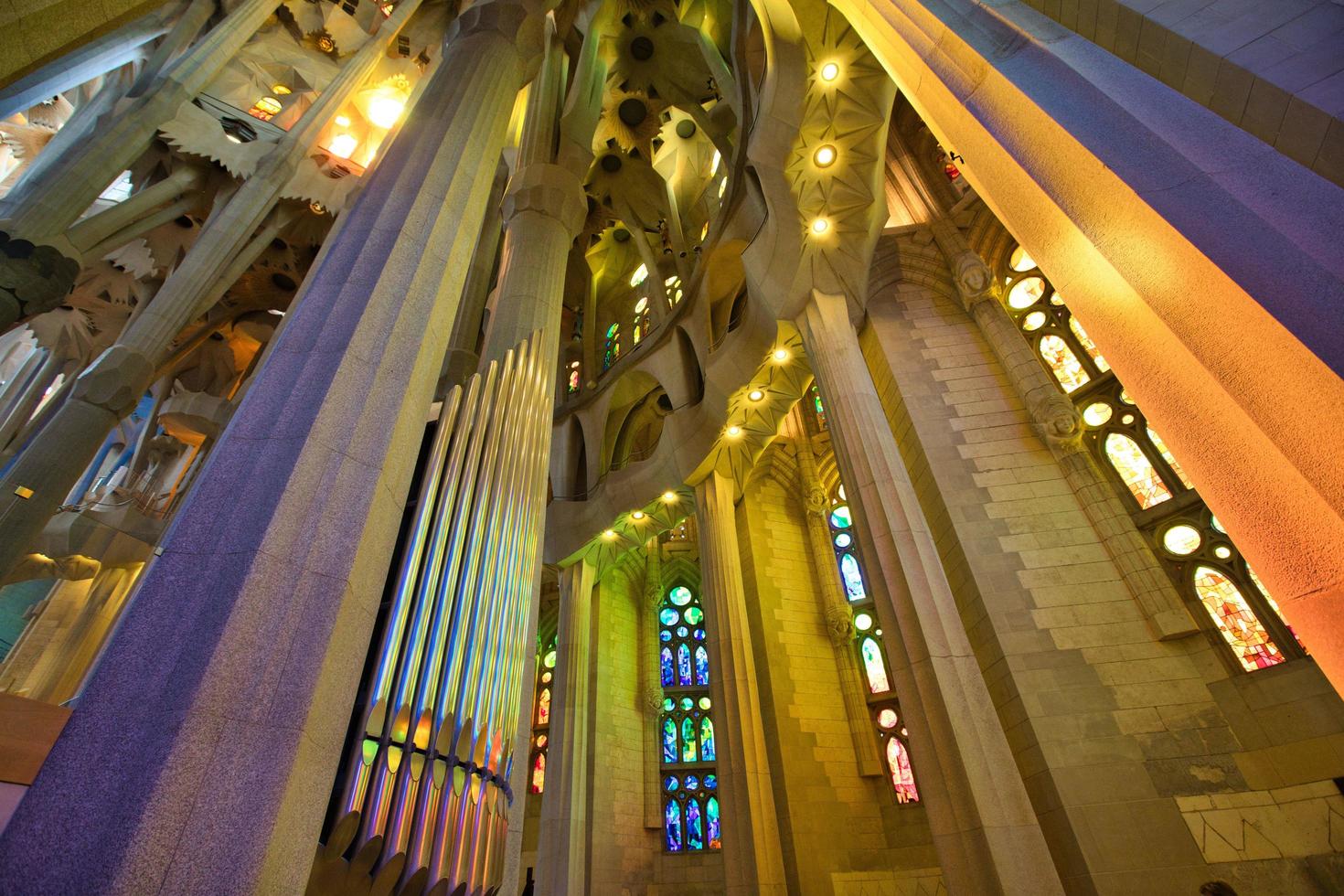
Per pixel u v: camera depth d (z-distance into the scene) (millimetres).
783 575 20094
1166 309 3414
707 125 21797
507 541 5891
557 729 18172
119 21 4445
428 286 5176
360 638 3717
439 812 3797
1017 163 4590
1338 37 3146
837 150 12375
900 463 10789
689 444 17688
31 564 17266
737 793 13938
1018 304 13805
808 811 16031
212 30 15414
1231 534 3139
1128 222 3646
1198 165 3432
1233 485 3100
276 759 2908
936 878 14742
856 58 11422
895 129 16859
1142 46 3967
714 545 17188
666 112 25141
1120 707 9375
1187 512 10250
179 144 14531
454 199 5945
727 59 21703
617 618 22891
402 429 4402
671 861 19422
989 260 14445
